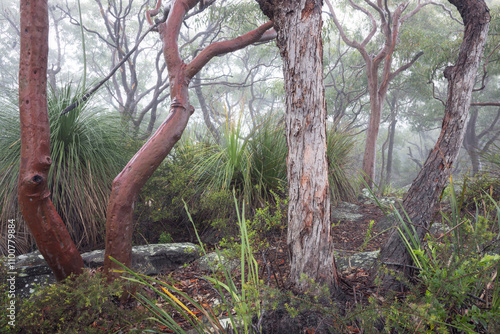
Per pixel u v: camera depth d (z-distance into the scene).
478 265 1.55
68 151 3.75
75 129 3.88
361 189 7.58
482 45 2.84
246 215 3.90
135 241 3.96
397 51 10.23
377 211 5.02
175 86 2.61
